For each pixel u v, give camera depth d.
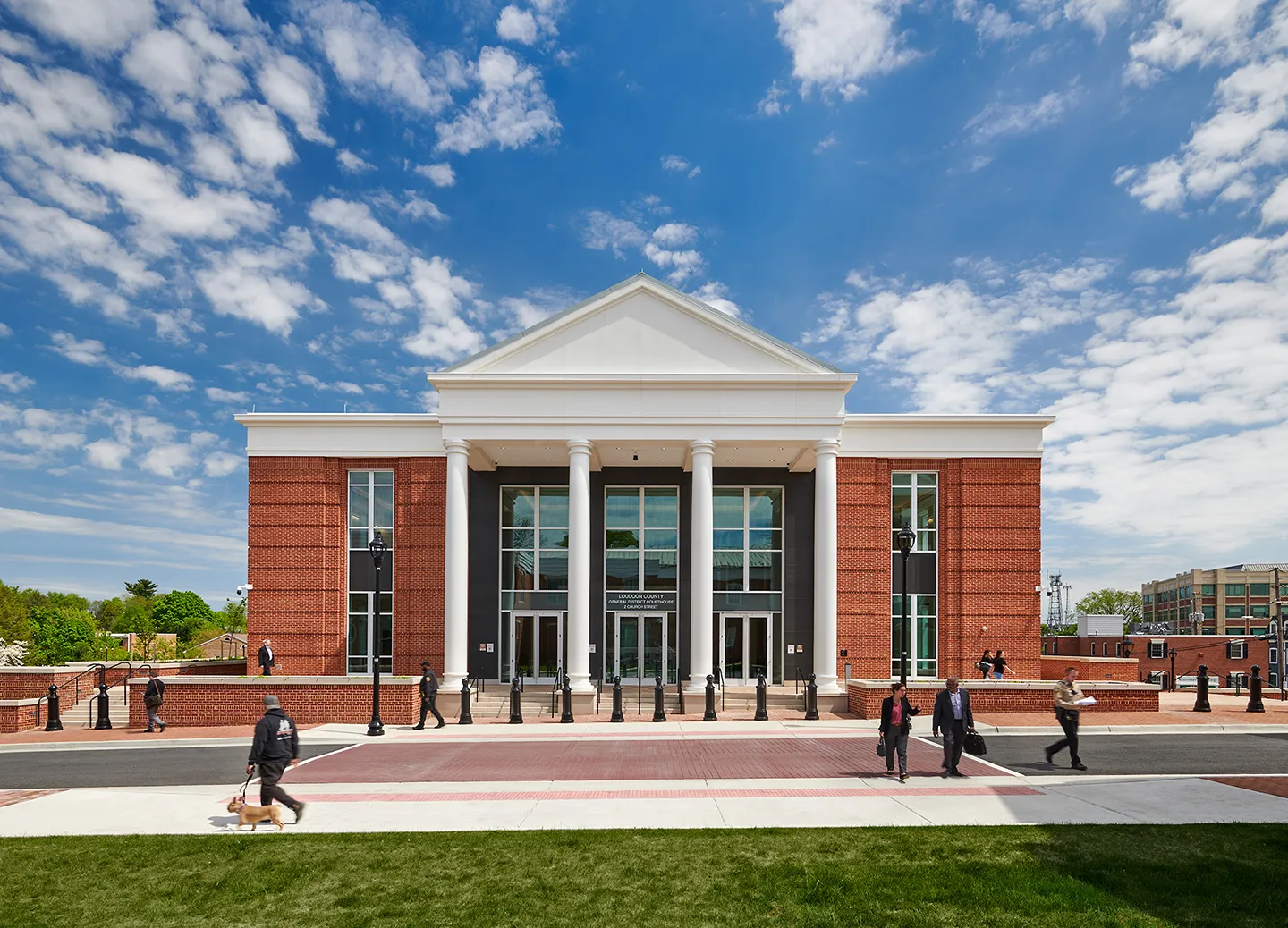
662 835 10.21
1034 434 31.09
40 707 24.50
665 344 28.89
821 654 27.47
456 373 28.33
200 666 30.81
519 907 7.95
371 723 21.50
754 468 32.59
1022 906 7.77
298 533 30.75
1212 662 70.12
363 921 7.74
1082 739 19.12
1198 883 8.25
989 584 30.59
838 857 9.23
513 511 32.78
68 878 8.98
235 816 11.67
